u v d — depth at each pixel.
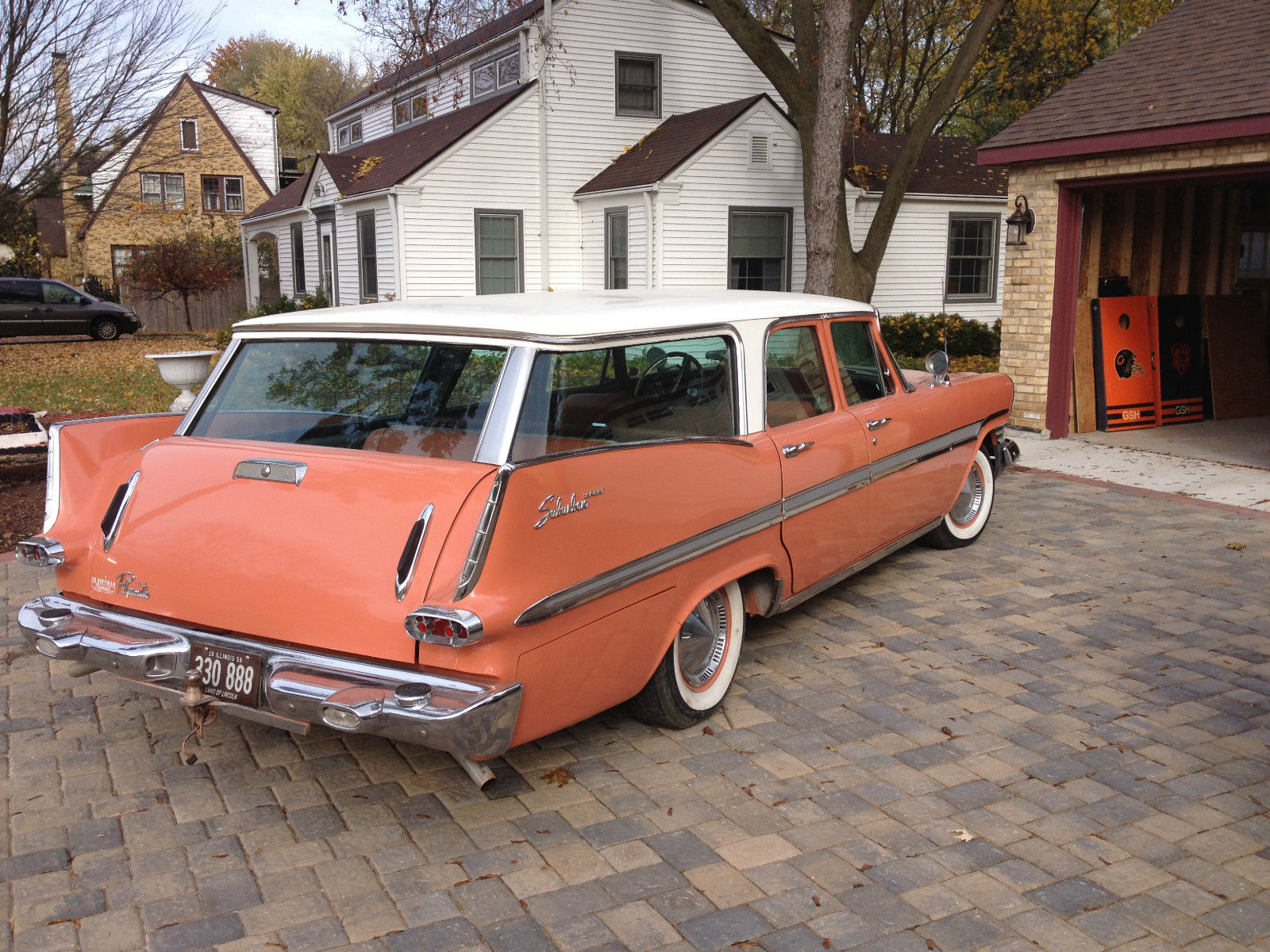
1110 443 9.93
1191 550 6.35
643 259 17.66
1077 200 9.86
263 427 3.44
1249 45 8.96
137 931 2.70
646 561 3.33
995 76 29.41
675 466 3.46
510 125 17.86
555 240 18.78
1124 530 6.83
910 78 31.38
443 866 3.01
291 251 23.64
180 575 3.15
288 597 2.97
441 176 17.34
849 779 3.53
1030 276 10.12
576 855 3.06
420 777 3.55
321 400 3.39
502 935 2.68
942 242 20.53
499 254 18.23
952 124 34.59
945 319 19.14
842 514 4.62
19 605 5.35
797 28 15.28
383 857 3.05
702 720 3.99
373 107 24.39
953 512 6.29
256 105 36.44
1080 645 4.80
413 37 16.19
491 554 2.77
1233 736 3.86
